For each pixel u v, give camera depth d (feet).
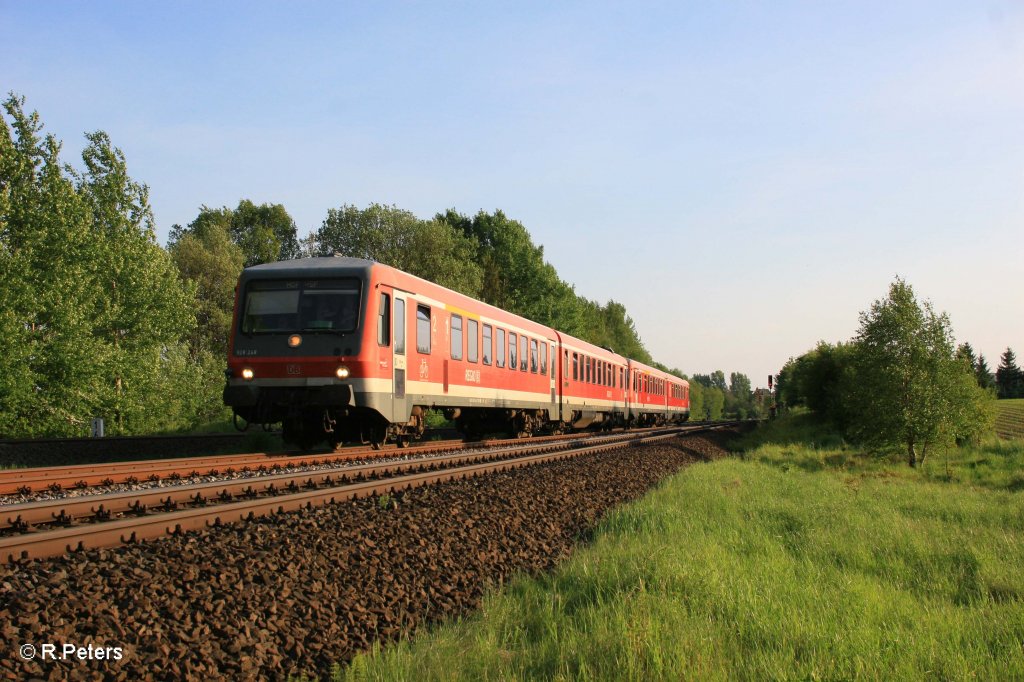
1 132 81.61
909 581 27.50
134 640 15.19
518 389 78.84
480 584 23.89
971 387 80.79
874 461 85.40
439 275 180.04
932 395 79.36
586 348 105.81
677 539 29.19
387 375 51.49
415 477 37.91
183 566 19.29
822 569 27.14
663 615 18.95
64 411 77.87
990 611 22.27
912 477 74.95
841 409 115.55
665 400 174.60
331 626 18.04
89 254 83.76
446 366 61.41
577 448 73.15
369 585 21.22
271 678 15.29
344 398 48.42
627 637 16.61
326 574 20.97
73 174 95.55
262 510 27.53
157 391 95.91
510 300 226.17
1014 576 27.30
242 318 50.55
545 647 17.37
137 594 16.94
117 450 57.82
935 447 82.38
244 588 18.57
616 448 74.59
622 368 129.18
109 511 26.68
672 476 55.52
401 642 17.17
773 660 16.22
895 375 80.48
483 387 69.36
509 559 27.14
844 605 21.25
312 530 24.75
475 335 67.87
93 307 84.17
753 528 34.58
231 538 22.62
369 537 25.41
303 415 51.93
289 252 264.72
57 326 78.74
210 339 170.30
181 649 15.16
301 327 49.57
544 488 41.63
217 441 65.57
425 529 27.63
